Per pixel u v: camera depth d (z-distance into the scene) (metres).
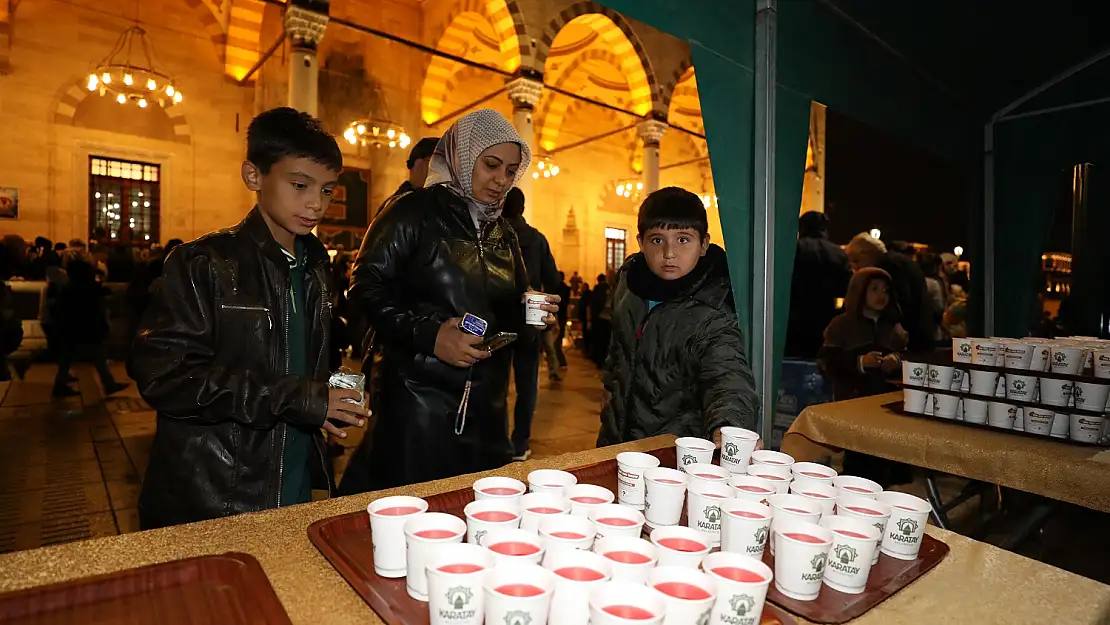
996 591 0.97
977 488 3.41
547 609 0.69
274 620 0.76
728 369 1.85
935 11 3.23
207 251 1.54
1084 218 5.29
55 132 11.59
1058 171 4.43
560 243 18.28
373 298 2.01
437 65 14.55
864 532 0.98
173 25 12.55
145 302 8.14
